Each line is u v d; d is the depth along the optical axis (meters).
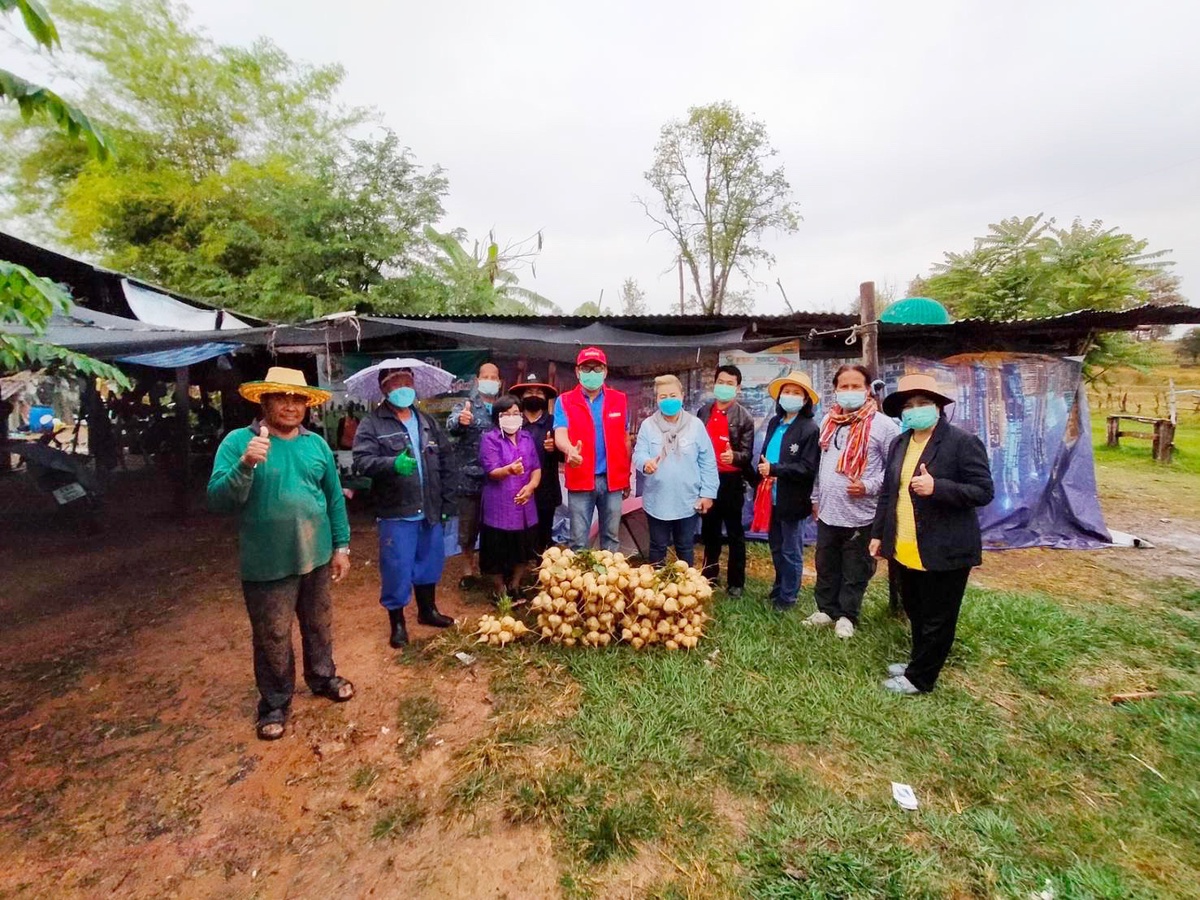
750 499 6.65
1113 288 9.45
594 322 6.78
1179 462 11.26
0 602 4.90
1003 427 6.66
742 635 3.89
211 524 7.58
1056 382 6.64
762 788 2.51
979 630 3.95
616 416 4.45
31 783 2.61
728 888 2.04
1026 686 3.31
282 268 12.25
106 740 2.92
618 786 2.52
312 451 2.92
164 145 14.59
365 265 12.72
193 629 4.33
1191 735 2.80
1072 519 6.57
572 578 3.78
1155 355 10.16
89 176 13.55
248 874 2.13
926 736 2.83
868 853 2.15
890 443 3.59
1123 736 2.82
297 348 6.07
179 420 7.81
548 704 3.16
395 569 3.67
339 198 12.23
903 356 6.84
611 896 2.02
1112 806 2.39
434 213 13.29
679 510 4.28
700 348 5.20
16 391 9.05
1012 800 2.42
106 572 5.68
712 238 20.20
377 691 3.33
